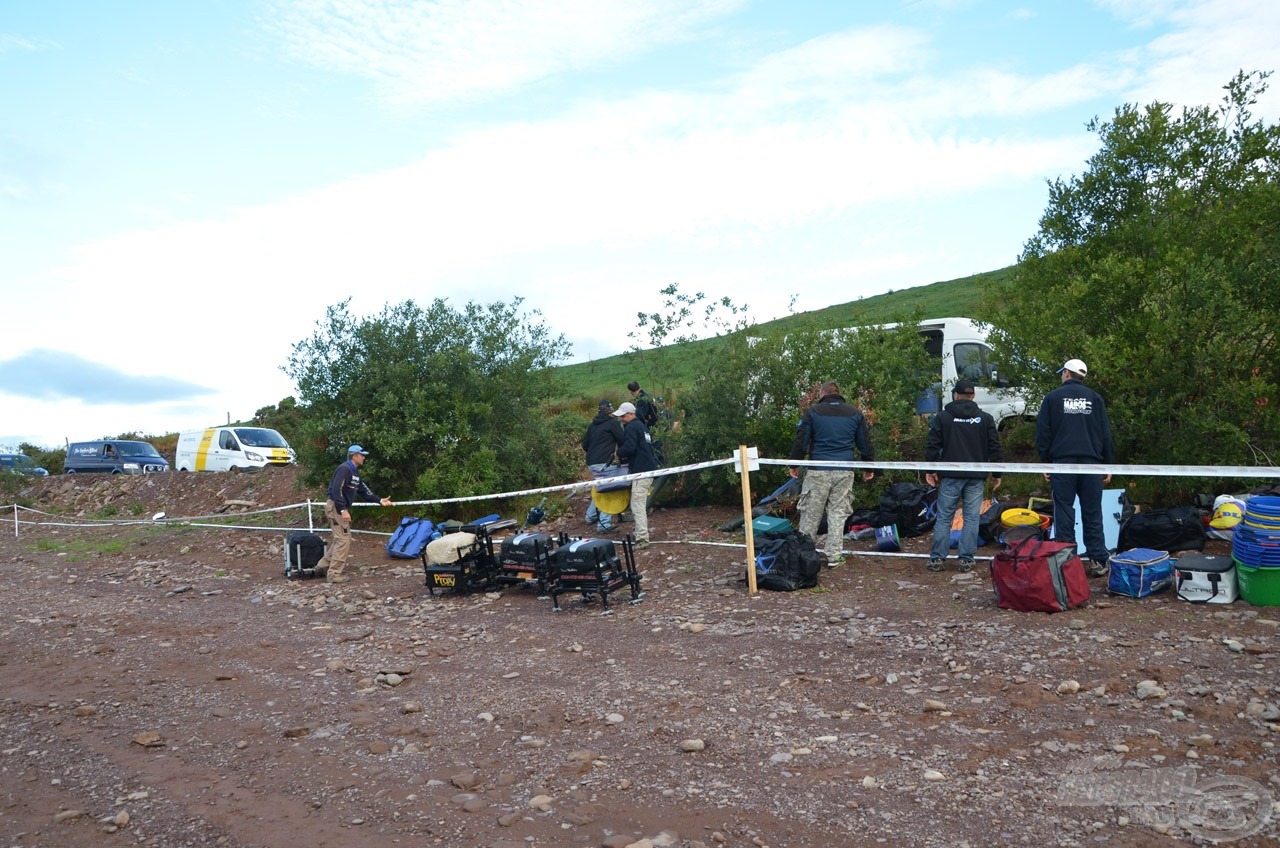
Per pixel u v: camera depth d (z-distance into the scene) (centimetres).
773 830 395
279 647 809
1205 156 1024
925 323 1329
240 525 1692
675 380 1413
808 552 877
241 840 417
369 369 1489
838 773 450
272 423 3834
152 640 860
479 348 1576
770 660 652
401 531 1320
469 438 1501
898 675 593
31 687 711
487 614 894
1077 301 1012
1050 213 1127
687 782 452
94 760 536
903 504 1058
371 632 846
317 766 509
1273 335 912
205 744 557
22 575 1390
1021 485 1148
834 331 1281
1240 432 880
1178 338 912
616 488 1176
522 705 593
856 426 946
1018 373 1080
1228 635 610
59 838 429
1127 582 729
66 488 2670
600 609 873
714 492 1338
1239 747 438
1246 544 682
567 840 396
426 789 465
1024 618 695
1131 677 546
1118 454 988
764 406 1246
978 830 382
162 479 2467
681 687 606
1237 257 963
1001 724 498
